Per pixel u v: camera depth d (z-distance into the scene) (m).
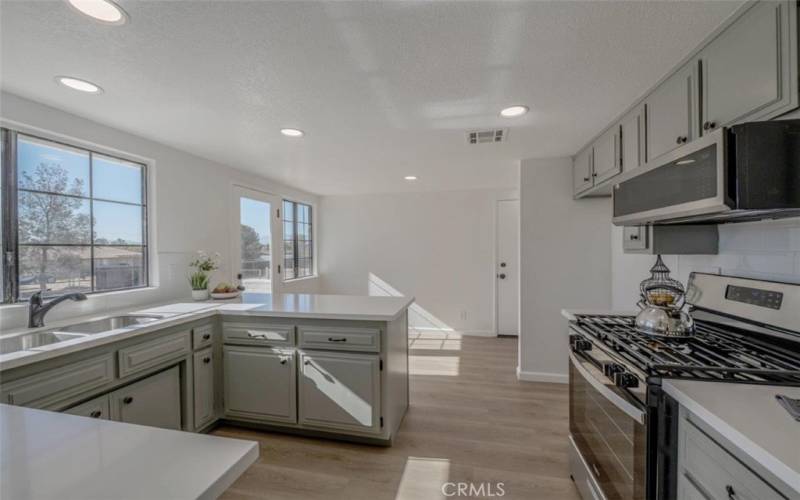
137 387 1.85
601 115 2.13
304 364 2.21
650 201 1.46
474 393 2.99
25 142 1.94
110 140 2.30
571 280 3.14
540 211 3.17
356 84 1.73
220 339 2.37
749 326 1.46
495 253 4.86
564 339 3.19
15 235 1.90
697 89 1.43
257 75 1.64
